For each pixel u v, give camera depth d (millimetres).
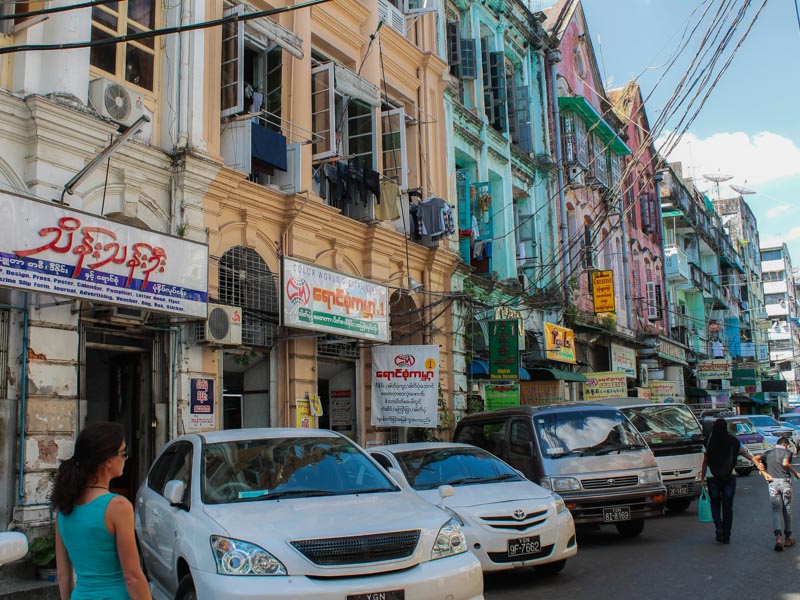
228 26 11930
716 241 51531
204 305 9805
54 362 8656
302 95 13445
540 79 24531
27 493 8195
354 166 14688
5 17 6684
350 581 4895
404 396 13828
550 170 23953
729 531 9578
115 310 9242
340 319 12578
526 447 10383
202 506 5641
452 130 18766
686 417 14008
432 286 16781
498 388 18641
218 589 4773
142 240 9023
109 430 3617
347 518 5332
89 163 9195
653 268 35750
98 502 3475
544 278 22984
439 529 5449
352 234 14383
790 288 92375
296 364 12641
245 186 11797
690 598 6867
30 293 8414
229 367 12453
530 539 7578
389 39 16500
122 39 6793
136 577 3418
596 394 23938
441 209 16312
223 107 11773
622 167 32719
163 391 10305
